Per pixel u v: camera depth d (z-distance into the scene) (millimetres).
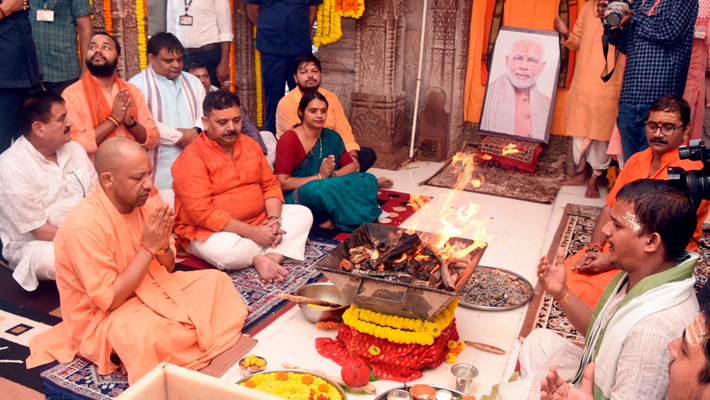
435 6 5863
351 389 2424
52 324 2949
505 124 5891
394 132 6102
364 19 5879
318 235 4238
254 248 3580
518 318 3096
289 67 5664
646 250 1664
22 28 4066
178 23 5535
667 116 2957
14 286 3336
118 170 2422
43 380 2471
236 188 3645
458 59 5957
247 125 4617
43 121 3096
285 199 4289
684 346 1308
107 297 2445
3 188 3100
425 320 2535
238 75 6535
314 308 2947
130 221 2633
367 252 2877
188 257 3754
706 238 4199
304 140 4363
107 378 2500
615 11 4238
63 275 2516
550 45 5598
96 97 3807
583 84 5078
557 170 5855
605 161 5152
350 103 6328
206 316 2746
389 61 5898
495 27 5789
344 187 4230
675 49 4262
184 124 4465
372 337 2594
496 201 5027
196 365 2570
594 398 1719
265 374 2408
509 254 3936
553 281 2084
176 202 3668
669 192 1634
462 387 2424
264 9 5418
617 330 1638
